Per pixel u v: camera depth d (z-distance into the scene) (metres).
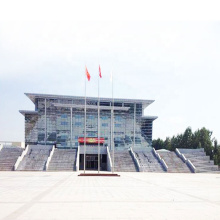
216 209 12.35
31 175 36.69
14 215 10.57
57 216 10.44
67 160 53.84
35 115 92.25
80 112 91.62
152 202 14.15
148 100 94.81
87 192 18.08
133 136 93.62
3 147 58.00
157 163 55.34
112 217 10.38
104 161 62.50
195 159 59.31
